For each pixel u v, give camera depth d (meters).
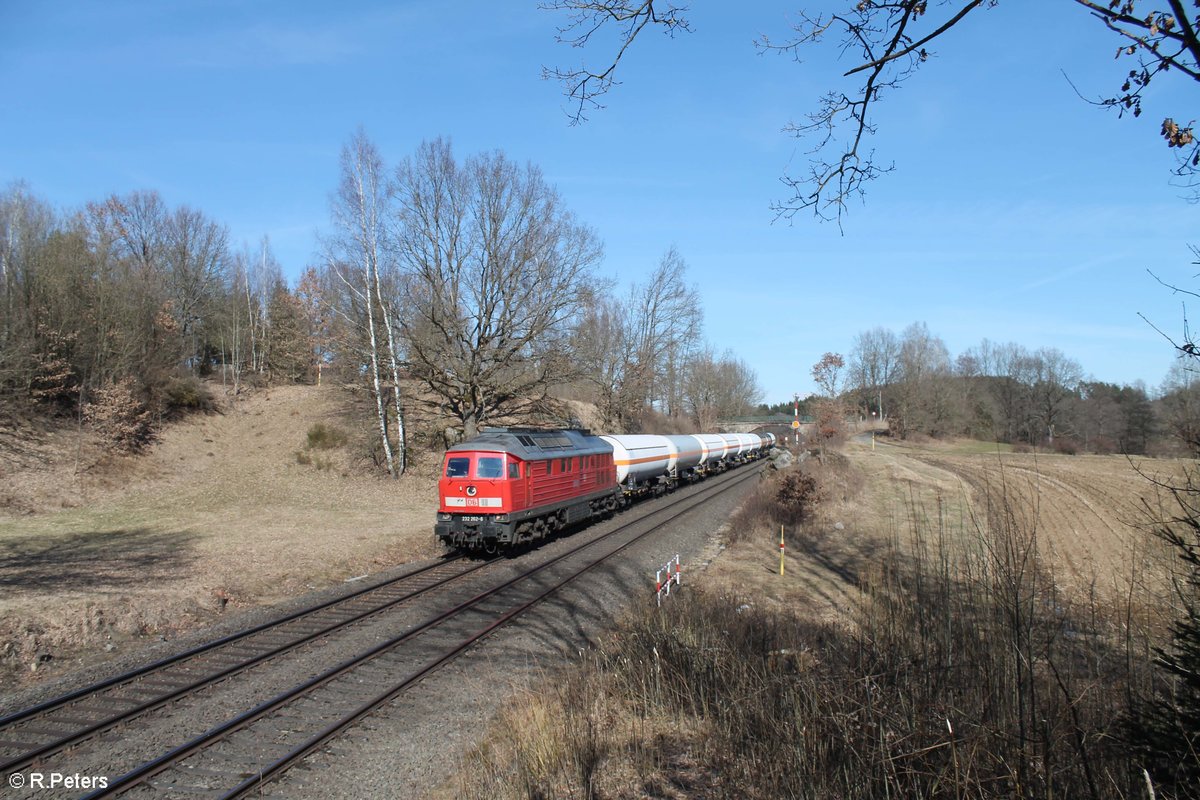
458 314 30.52
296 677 9.28
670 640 9.34
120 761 6.94
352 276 32.09
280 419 38.25
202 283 50.84
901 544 19.84
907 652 7.03
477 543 17.11
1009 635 6.23
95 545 17.61
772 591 15.30
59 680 9.15
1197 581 5.44
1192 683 4.91
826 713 6.74
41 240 32.94
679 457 31.97
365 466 31.72
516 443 17.64
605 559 17.14
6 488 23.62
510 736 7.59
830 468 29.70
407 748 7.47
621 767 6.95
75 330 30.97
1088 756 5.46
